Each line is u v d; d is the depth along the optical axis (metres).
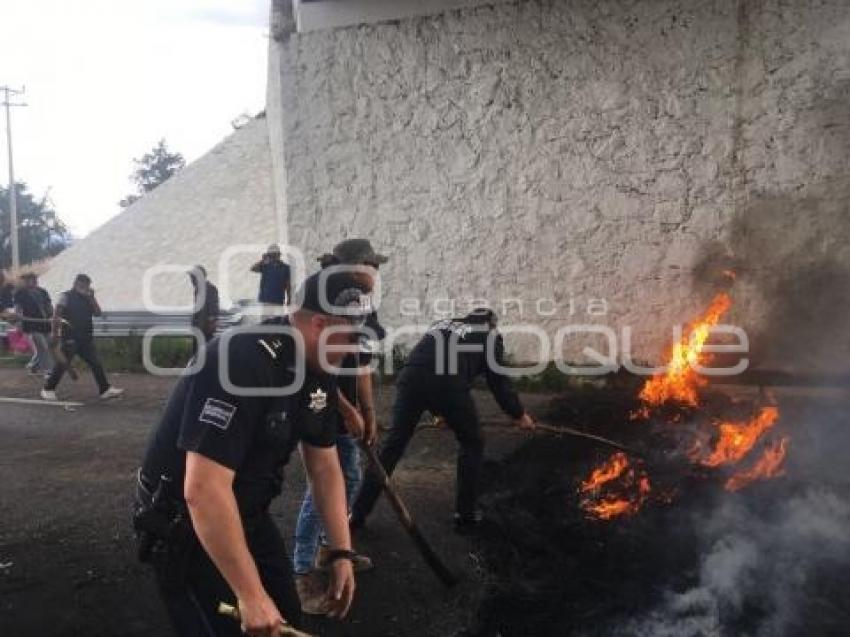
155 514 2.21
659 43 7.92
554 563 3.76
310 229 9.23
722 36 7.73
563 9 8.15
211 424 2.03
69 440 6.84
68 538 4.42
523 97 8.38
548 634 3.13
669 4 7.84
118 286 21.09
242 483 2.22
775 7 7.56
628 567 3.65
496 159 8.56
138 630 3.35
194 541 2.19
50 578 3.88
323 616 3.40
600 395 6.92
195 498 1.99
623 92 8.09
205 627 2.21
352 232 9.12
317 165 9.12
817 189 7.66
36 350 10.24
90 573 3.93
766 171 7.79
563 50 8.20
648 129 8.06
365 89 8.85
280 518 4.67
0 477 5.70
